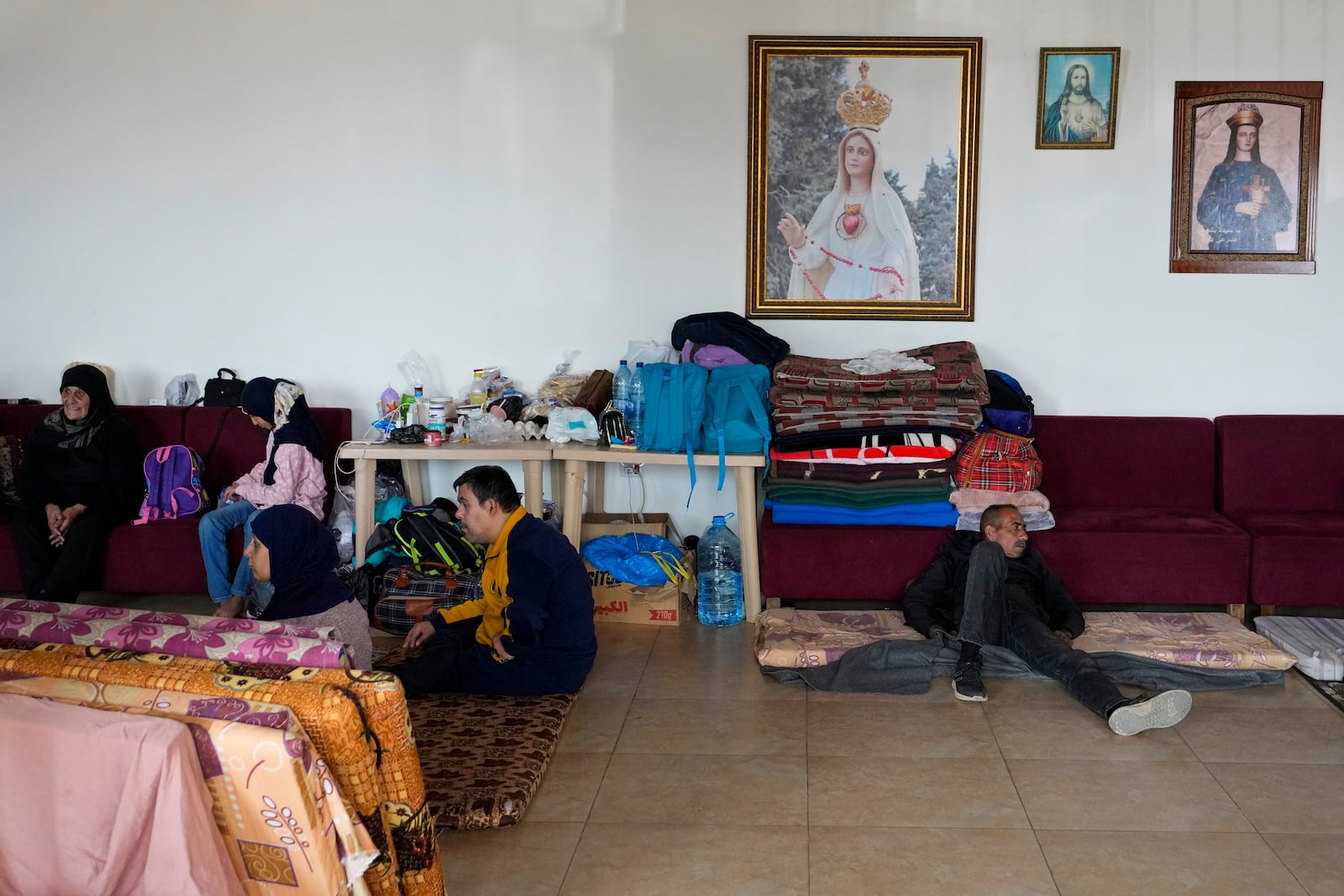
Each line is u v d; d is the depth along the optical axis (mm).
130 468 4246
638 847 2457
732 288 4543
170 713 1850
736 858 2406
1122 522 4012
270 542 2684
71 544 4012
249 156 4629
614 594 4105
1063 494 4352
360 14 4516
